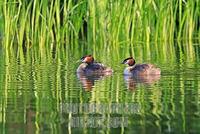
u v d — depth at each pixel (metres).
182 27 28.55
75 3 27.98
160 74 18.98
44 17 27.17
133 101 15.36
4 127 13.30
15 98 15.89
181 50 25.47
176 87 16.89
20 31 26.98
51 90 16.86
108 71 19.48
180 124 13.18
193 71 19.53
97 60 22.89
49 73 19.72
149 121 13.51
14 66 21.45
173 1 27.91
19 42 27.00
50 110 14.62
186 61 22.00
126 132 12.77
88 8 27.53
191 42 28.09
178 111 14.23
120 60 22.83
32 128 13.15
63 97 15.96
